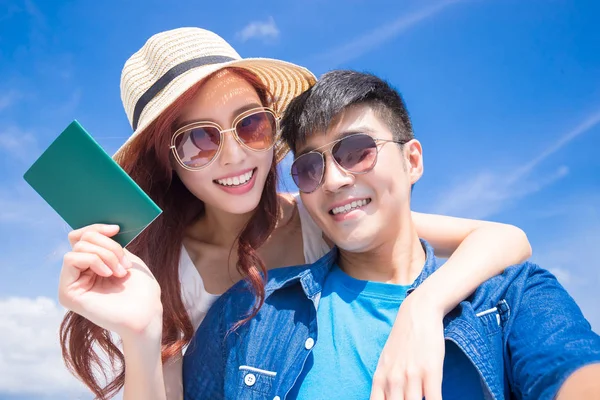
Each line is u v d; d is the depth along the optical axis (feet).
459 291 2.71
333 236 2.98
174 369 3.10
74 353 3.20
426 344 2.43
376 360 2.66
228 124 3.35
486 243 3.11
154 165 3.61
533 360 2.45
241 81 3.46
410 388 2.33
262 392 2.78
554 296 2.72
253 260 3.56
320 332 2.81
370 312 2.83
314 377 2.70
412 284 2.88
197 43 3.46
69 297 2.51
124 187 2.40
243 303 3.07
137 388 2.57
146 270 2.70
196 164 3.40
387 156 2.94
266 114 3.52
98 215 2.51
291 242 3.93
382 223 2.93
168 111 3.31
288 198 4.09
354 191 2.90
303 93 3.19
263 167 3.54
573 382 2.26
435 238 3.78
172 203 3.83
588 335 2.47
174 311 3.54
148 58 3.53
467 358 2.59
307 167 2.98
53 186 2.45
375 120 2.97
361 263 3.06
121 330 2.51
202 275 3.80
